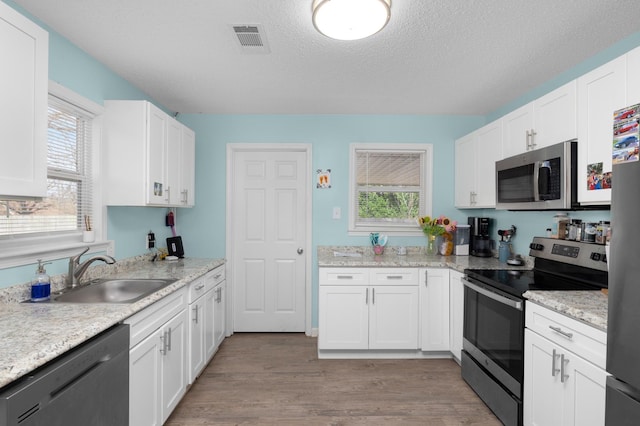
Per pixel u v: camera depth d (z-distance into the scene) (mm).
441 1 1501
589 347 1327
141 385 1557
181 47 1956
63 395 1028
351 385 2346
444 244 3131
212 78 2406
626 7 1543
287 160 3371
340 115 3289
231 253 3307
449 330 2730
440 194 3316
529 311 1711
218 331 2828
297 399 2166
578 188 1714
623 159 1046
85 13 1622
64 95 1802
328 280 2721
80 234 2016
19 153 1172
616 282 1059
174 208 3244
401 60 2102
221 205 3285
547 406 1563
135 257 2527
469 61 2111
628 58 1413
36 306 1442
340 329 2729
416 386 2336
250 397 2188
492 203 2596
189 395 2205
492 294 1976
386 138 3293
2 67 1106
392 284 2727
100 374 1207
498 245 3018
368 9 1438
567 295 1630
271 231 3387
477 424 1923
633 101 1394
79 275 1827
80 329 1156
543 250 2248
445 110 3139
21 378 935
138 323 1526
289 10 1588
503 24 1688
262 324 3379
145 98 2721
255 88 2598
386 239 3203
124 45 1932
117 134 2162
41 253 1662
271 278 3391
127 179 2162
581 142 1694
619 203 1054
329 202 3291
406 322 2738
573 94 1753
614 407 1116
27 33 1198
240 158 3369
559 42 1869
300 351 2922
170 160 2508
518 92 2658
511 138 2340
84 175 2053
